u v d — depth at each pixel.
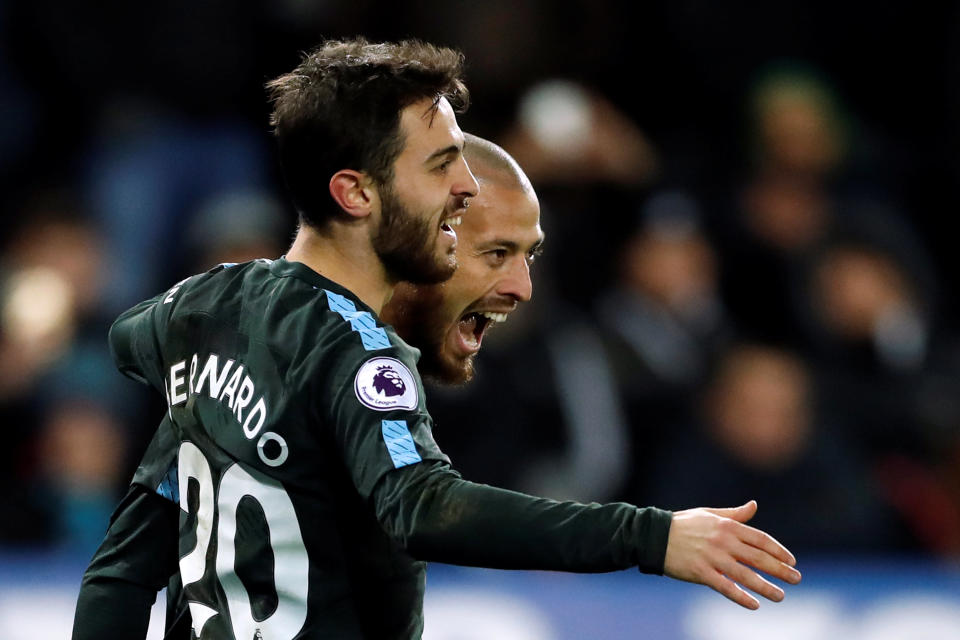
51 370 19.44
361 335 7.37
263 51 23.55
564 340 18.64
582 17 22.84
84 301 20.39
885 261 22.06
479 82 22.06
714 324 20.05
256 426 7.44
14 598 14.77
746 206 22.17
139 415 19.25
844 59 25.92
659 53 24.56
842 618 15.24
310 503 7.48
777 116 22.62
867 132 25.00
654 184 21.88
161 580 8.45
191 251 19.97
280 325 7.55
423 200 7.71
